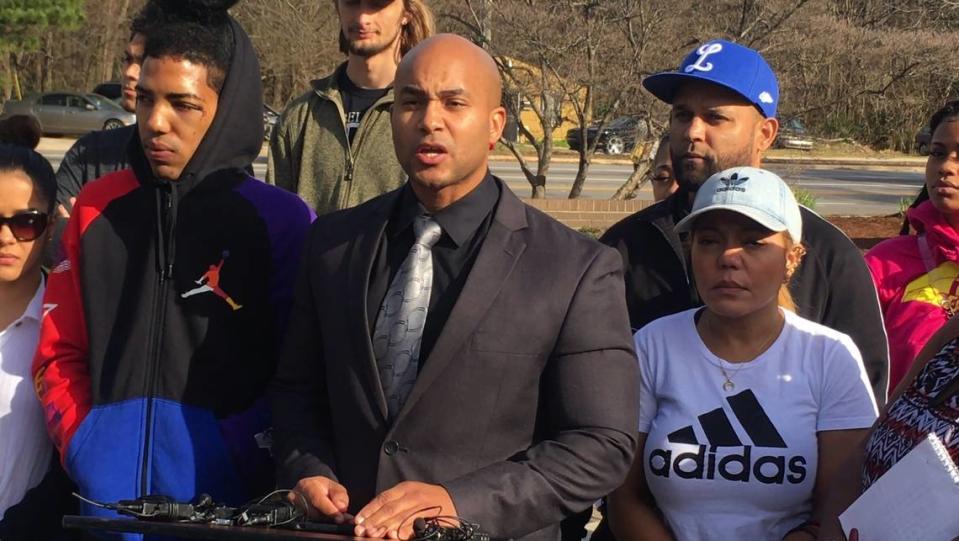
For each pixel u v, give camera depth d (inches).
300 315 117.7
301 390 118.3
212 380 122.9
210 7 122.9
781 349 123.3
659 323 129.7
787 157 701.3
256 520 99.0
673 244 140.6
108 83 1557.6
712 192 122.3
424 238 112.1
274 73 1205.1
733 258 120.3
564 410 109.0
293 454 112.3
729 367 123.3
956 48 578.2
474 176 112.9
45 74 1891.0
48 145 1289.4
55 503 135.6
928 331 161.8
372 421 109.4
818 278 137.3
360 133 183.0
